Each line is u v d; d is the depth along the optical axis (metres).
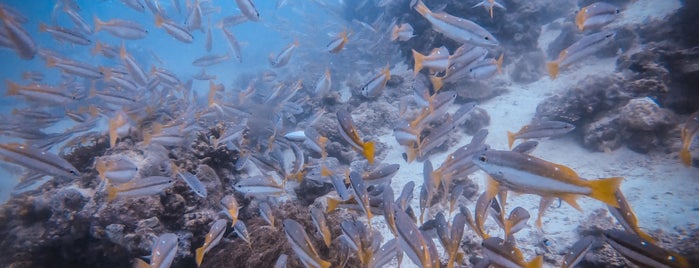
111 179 0.76
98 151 1.18
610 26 2.08
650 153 1.16
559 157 1.30
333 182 0.71
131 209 0.82
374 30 2.66
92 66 1.42
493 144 1.46
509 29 2.12
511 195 1.08
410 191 0.73
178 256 0.82
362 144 0.55
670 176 1.03
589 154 1.27
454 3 2.19
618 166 1.17
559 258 0.81
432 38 2.05
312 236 0.83
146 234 0.80
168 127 1.00
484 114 1.62
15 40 0.92
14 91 1.11
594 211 0.92
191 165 1.08
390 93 2.01
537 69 1.96
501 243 0.52
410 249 0.48
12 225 0.98
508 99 1.80
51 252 0.92
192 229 0.88
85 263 0.94
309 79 3.35
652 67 1.41
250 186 0.85
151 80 1.68
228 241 0.88
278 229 0.85
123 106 1.39
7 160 0.70
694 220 0.84
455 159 0.66
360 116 1.82
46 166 0.71
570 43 2.09
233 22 1.75
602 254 0.74
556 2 2.66
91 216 0.82
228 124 1.57
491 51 2.08
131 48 5.96
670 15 1.77
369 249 0.64
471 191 1.13
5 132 1.25
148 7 1.71
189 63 7.23
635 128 1.20
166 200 0.89
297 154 1.08
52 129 2.99
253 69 5.38
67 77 2.24
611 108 1.35
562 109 1.43
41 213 0.97
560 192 0.41
